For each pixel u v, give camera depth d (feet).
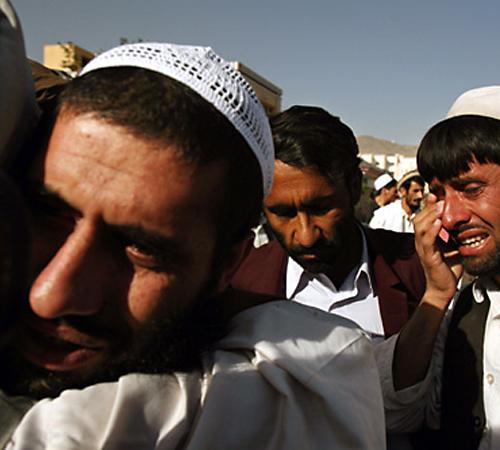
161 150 2.26
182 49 2.64
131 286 2.38
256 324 3.15
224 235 2.64
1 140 2.27
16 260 1.50
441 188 5.39
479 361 5.09
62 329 2.31
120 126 2.25
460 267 5.37
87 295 2.25
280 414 2.88
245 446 2.78
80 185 2.21
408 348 5.24
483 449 4.89
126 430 2.53
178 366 2.82
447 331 5.49
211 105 2.47
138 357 2.58
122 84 2.35
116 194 2.21
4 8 2.36
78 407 2.50
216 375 2.83
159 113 2.28
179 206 2.31
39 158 2.32
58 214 2.31
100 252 2.29
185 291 2.54
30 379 2.54
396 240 6.75
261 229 9.62
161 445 2.60
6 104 2.24
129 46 2.63
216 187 2.46
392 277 6.31
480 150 4.92
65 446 2.37
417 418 5.38
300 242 5.89
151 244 2.31
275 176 5.80
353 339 3.36
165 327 2.53
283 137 5.79
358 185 6.40
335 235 5.90
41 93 3.00
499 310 4.99
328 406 2.95
